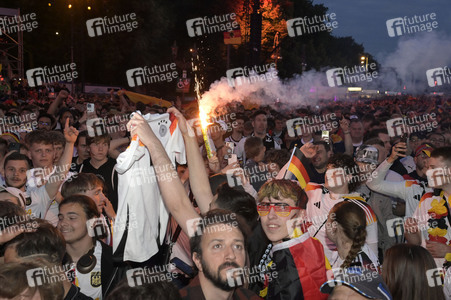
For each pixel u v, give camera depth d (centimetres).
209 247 244
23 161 502
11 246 298
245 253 255
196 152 364
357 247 354
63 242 315
